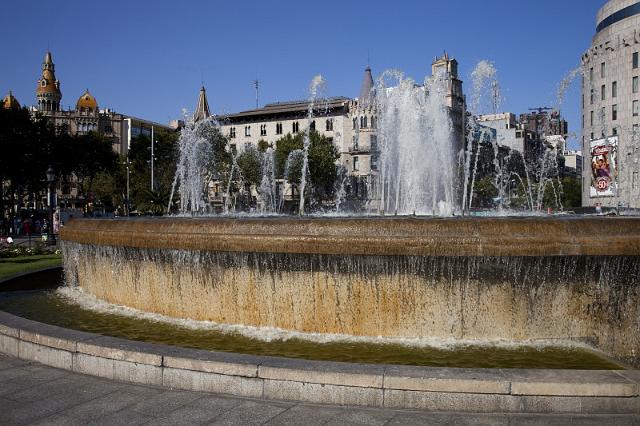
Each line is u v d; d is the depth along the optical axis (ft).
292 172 217.56
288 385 15.66
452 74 256.11
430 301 22.30
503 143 348.18
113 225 29.09
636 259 21.76
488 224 21.47
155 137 232.94
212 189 243.40
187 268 26.14
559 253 20.97
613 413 14.42
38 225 148.97
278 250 23.02
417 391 14.92
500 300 22.08
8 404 15.44
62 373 18.21
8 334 20.34
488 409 14.70
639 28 192.34
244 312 24.76
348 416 14.51
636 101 194.18
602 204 198.59
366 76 269.85
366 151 246.88
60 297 32.99
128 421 14.21
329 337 22.93
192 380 16.55
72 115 332.60
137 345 17.99
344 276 22.85
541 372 15.38
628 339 22.16
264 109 294.66
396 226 21.89
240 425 13.94
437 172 105.70
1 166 155.74
